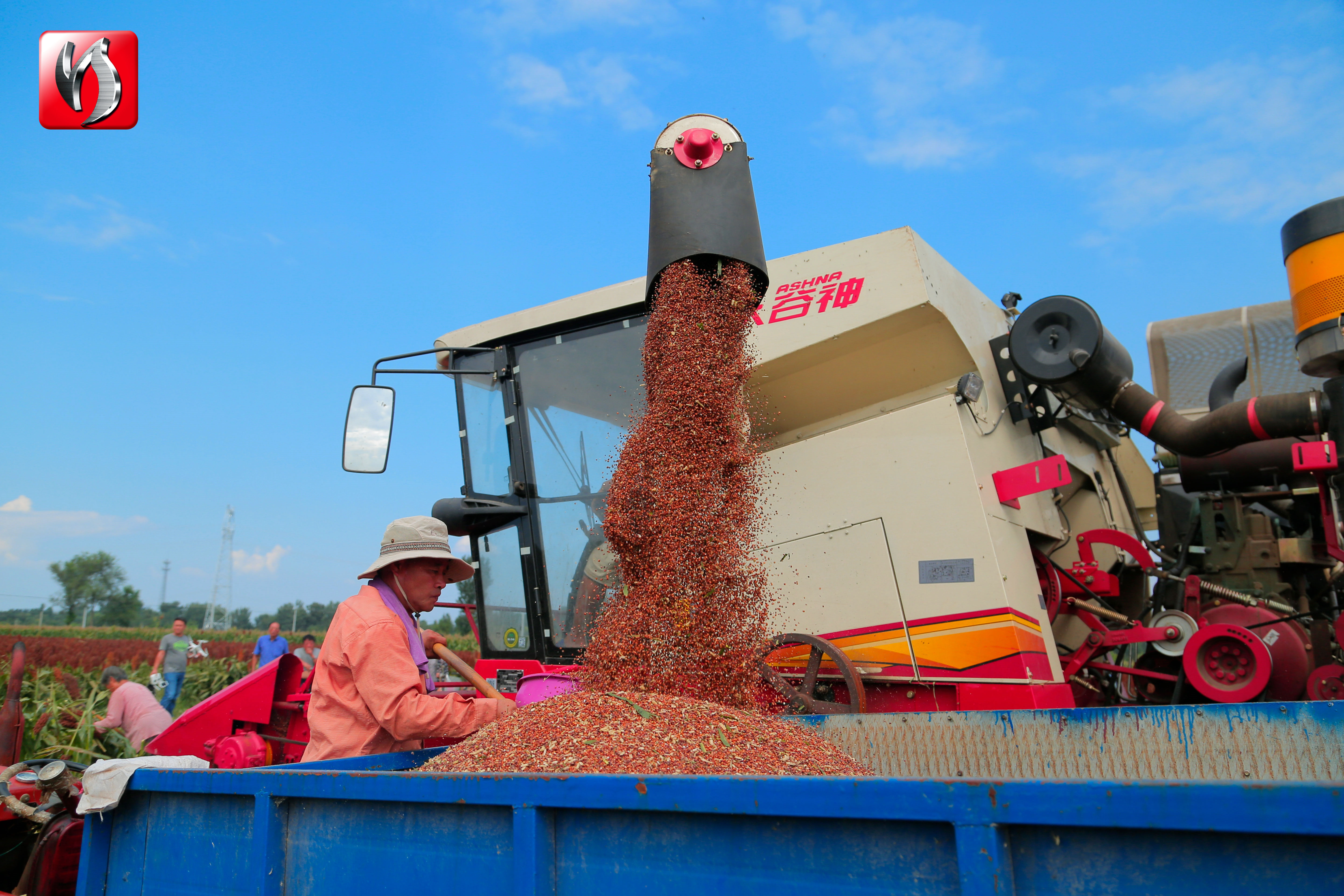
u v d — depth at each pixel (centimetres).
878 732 299
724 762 205
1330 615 561
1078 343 407
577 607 408
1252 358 540
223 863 204
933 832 135
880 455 400
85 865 222
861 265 411
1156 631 414
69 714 768
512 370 436
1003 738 279
